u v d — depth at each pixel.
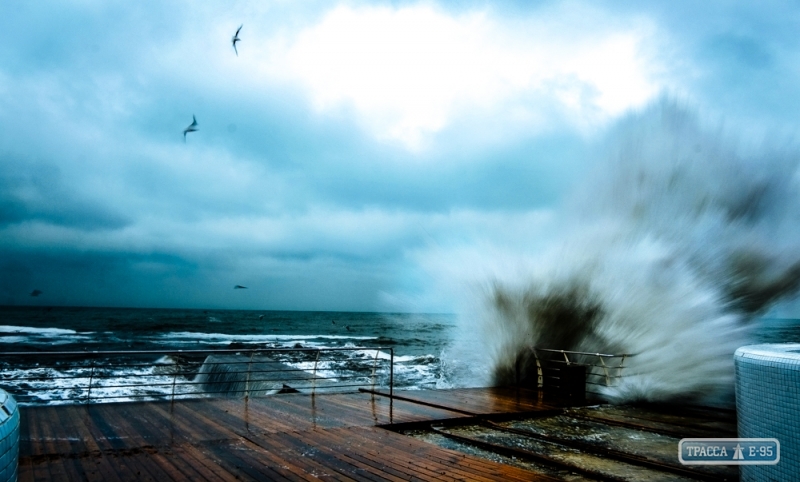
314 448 6.21
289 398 9.87
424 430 7.77
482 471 5.38
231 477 5.06
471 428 7.98
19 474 5.09
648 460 6.10
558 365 13.22
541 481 5.09
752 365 4.29
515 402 9.95
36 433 6.72
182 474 5.13
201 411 8.34
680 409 9.58
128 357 28.17
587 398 10.66
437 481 5.02
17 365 23.86
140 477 5.02
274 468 5.38
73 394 15.05
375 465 5.54
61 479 4.95
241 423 7.54
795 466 3.63
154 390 16.25
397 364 22.19
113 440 6.43
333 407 8.96
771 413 3.95
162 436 6.68
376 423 7.74
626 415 9.03
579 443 6.99
